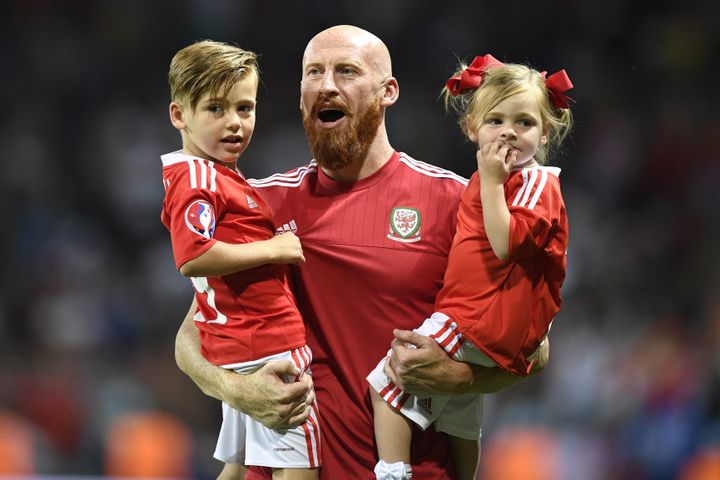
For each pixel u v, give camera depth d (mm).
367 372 14117
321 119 14320
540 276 13289
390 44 53844
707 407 33625
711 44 54625
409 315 14188
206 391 14031
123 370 40406
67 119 52656
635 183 49594
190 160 13445
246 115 13617
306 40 54812
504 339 13078
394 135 49656
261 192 14867
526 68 13438
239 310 13500
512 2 54656
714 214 47688
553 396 37094
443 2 54594
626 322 39531
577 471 33844
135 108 52906
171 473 33938
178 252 12938
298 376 13500
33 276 45719
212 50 13523
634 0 55031
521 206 12852
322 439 14148
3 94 53094
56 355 41750
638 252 45188
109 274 46438
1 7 55469
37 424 37750
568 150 50281
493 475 33688
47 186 49969
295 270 14500
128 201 49281
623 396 35969
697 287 41719
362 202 14492
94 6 55844
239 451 14578
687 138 50469
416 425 13961
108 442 34719
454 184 14617
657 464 33281
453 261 13414
